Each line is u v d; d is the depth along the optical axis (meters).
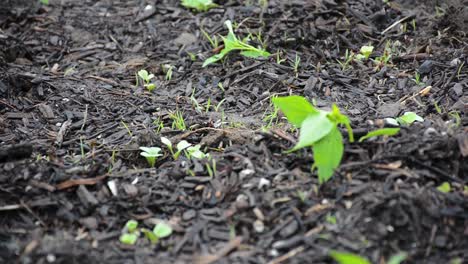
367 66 0.99
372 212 0.76
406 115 0.87
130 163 0.86
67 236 0.77
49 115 0.93
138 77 1.01
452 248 0.74
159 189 0.81
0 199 0.80
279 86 0.97
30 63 1.03
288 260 0.74
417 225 0.75
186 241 0.76
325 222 0.76
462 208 0.76
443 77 0.95
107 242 0.77
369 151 0.81
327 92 0.95
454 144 0.80
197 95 0.97
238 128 0.90
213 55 1.03
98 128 0.92
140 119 0.93
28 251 0.75
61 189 0.80
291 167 0.81
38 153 0.87
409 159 0.80
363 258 0.73
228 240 0.76
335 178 0.79
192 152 0.86
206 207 0.79
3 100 0.94
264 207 0.78
